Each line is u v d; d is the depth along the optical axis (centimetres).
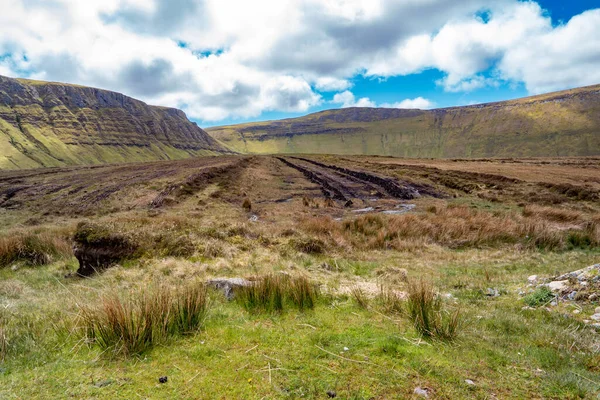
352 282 649
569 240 1105
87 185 2666
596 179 2447
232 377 278
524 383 279
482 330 402
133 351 314
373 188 2447
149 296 396
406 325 403
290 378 276
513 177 2547
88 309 370
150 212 1630
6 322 394
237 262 815
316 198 2120
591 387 271
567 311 475
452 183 2509
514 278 705
